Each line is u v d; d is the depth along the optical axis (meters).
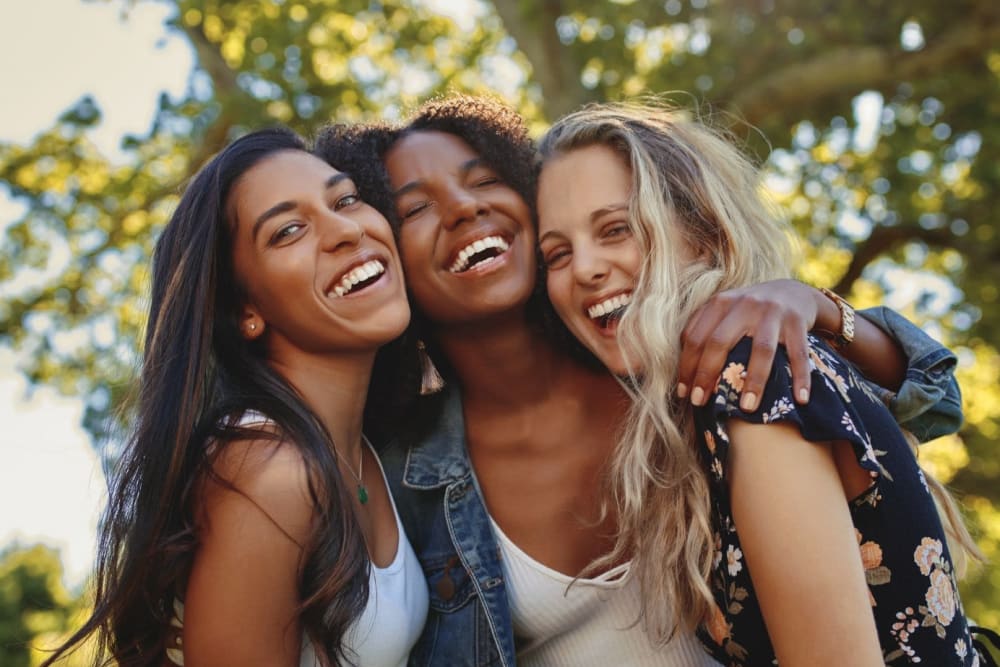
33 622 14.42
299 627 2.24
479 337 2.73
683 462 2.23
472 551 2.66
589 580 2.56
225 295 2.48
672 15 10.13
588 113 2.69
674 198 2.46
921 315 12.59
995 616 12.56
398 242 2.66
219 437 2.25
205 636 2.14
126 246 10.94
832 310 2.35
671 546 2.29
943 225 12.00
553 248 2.56
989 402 12.70
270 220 2.41
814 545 1.89
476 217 2.63
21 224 10.80
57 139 10.82
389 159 2.71
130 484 2.36
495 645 2.58
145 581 2.22
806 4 9.96
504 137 2.71
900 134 11.70
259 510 2.16
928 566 2.06
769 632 1.96
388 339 2.46
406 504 2.78
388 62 11.69
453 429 2.81
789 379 1.99
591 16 10.07
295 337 2.46
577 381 2.80
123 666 2.33
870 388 2.24
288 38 10.37
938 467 12.00
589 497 2.71
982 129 11.28
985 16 9.77
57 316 10.85
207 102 10.19
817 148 12.00
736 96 9.78
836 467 2.05
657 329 2.29
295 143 2.60
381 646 2.41
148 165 10.80
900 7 10.03
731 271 2.42
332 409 2.51
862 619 1.86
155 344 2.44
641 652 2.59
